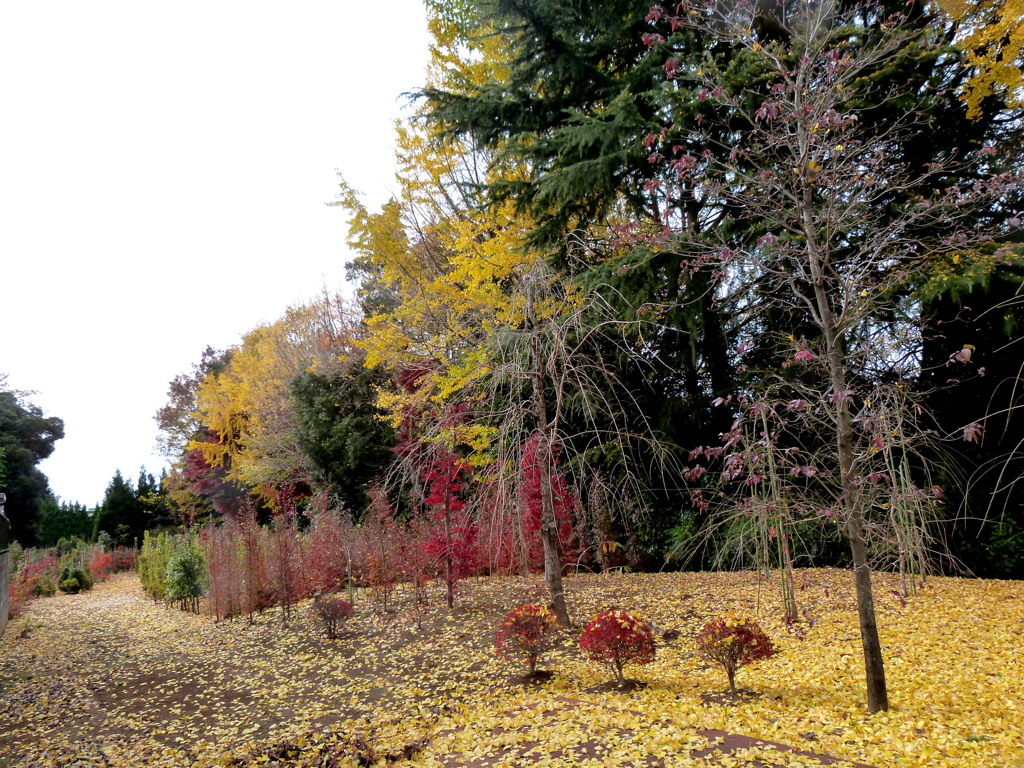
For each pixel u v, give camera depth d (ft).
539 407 22.68
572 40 30.68
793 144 15.08
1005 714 12.91
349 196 37.45
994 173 22.29
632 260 27.32
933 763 10.61
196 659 27.27
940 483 25.85
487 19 30.55
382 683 20.40
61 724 19.48
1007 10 20.26
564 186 28.04
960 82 25.13
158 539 55.77
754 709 14.20
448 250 35.55
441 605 29.07
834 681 15.93
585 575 32.45
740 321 31.58
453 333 29.89
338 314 63.31
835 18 21.53
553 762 11.92
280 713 18.92
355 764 13.99
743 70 23.63
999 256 16.42
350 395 53.06
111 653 30.42
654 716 14.05
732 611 23.48
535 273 21.70
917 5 24.29
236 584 37.58
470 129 33.91
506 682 18.92
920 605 21.77
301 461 56.08
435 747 14.33
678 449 29.78
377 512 35.70
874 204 20.56
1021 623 19.01
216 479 73.05
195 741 17.31
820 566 30.94
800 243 19.45
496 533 20.98
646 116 30.71
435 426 24.14
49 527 101.24
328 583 34.99
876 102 22.36
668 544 32.30
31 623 41.27
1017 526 26.07
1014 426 25.94
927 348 26.55
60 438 93.20
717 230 25.61
